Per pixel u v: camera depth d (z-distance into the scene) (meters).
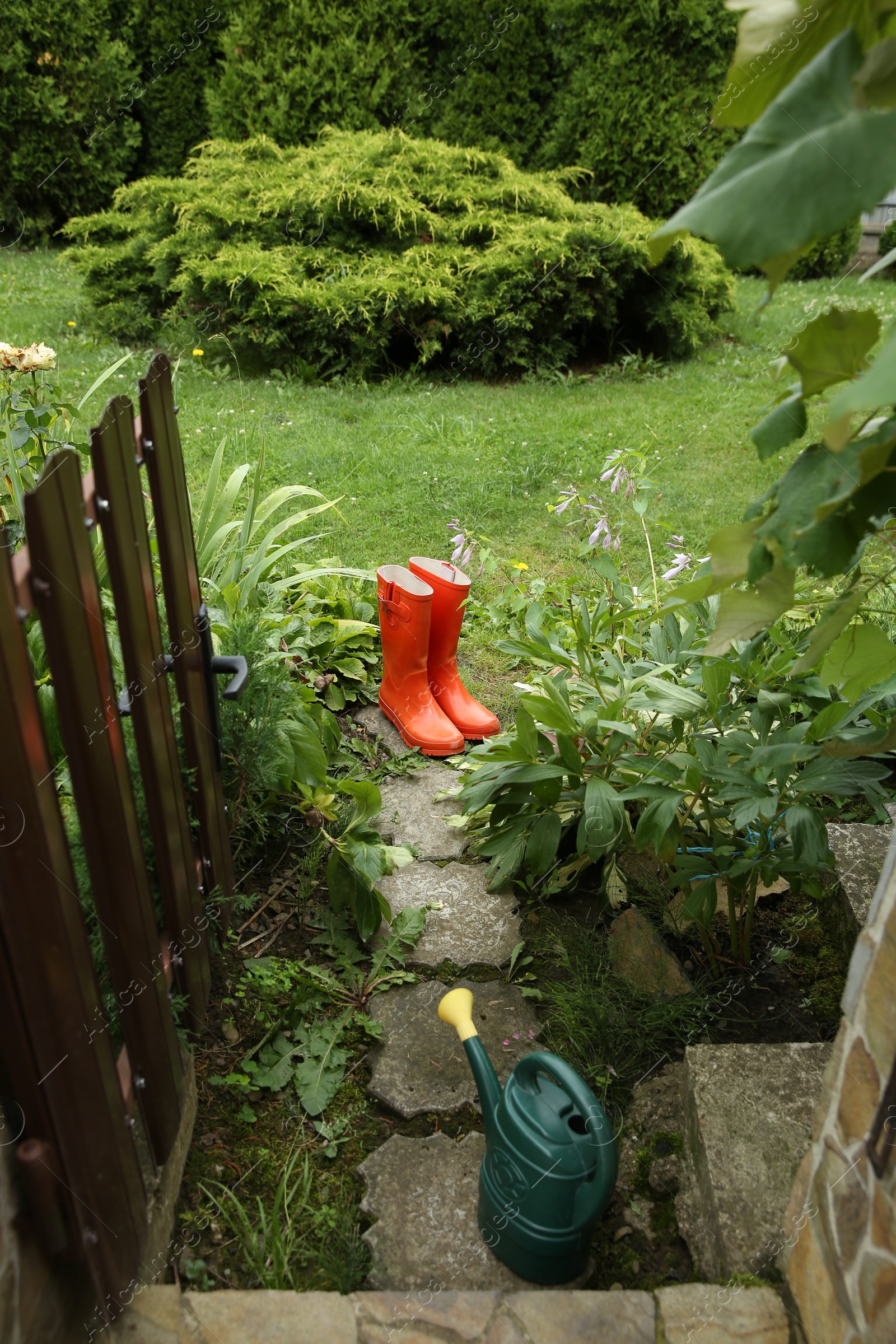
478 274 6.34
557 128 8.22
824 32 0.71
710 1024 1.86
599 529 2.58
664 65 7.57
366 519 4.14
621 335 7.18
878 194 0.62
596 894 2.21
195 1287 1.36
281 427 5.24
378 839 2.08
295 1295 1.26
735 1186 1.41
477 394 6.13
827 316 0.85
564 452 4.96
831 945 2.02
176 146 9.73
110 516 1.15
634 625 2.65
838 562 0.87
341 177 6.60
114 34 9.47
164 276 6.62
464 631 3.42
